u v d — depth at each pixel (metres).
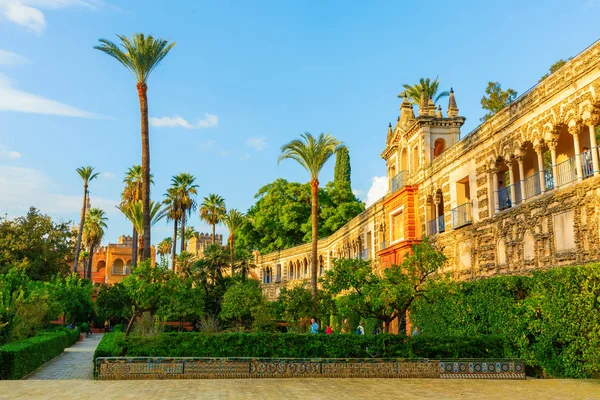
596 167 19.58
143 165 33.44
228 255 56.28
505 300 20.78
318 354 19.53
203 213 80.56
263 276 75.06
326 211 73.31
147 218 32.88
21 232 55.56
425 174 36.12
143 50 33.69
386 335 19.91
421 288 22.12
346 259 23.03
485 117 47.53
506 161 26.03
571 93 21.08
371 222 46.53
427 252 22.03
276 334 19.58
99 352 18.38
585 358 17.31
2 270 50.81
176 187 69.44
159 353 18.77
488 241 27.39
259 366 18.41
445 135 37.19
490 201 27.56
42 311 29.80
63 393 13.97
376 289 21.03
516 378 18.78
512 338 20.23
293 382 17.17
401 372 18.88
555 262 21.66
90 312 56.38
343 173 86.25
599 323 16.78
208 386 15.84
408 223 37.31
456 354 19.88
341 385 16.50
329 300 37.28
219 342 19.19
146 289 26.19
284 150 39.81
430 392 15.03
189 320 46.16
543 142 23.22
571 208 20.77
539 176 23.42
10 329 22.58
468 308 23.25
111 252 109.69
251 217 78.62
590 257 19.58
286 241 76.19
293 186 75.38
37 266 54.44
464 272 29.84
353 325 39.09
